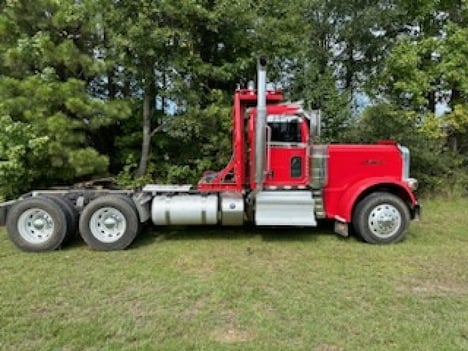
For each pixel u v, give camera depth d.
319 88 11.65
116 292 4.53
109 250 6.18
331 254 5.95
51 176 8.74
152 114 10.31
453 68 11.89
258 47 10.13
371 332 3.60
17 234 6.16
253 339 3.48
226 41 10.03
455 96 12.76
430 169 11.24
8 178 8.13
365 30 12.68
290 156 6.64
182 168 10.16
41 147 7.96
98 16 8.56
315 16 12.78
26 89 8.02
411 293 4.52
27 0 8.46
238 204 6.60
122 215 6.21
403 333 3.58
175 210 6.57
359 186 6.58
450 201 10.68
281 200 6.53
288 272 5.18
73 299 4.33
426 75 12.10
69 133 8.21
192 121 9.43
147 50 8.84
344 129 11.39
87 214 6.21
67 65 8.56
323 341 3.44
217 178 6.91
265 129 6.46
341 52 13.69
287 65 11.63
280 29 10.40
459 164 12.19
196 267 5.39
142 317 3.90
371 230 6.52
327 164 6.67
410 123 11.48
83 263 5.57
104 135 10.46
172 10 8.59
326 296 4.41
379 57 13.47
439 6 12.59
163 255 5.92
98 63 8.62
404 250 6.15
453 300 4.32
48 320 3.82
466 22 12.47
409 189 6.61
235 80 10.44
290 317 3.90
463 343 3.41
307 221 6.51
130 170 10.34
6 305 4.16
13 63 8.39
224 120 9.58
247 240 6.73
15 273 5.15
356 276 5.04
